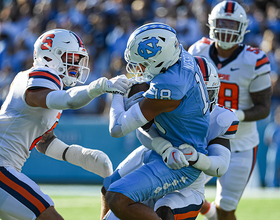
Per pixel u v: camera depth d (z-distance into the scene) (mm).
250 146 13172
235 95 13422
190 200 8930
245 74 13188
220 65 13453
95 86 8039
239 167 12805
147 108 8109
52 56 9320
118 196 8078
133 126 8195
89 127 21734
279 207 17312
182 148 8508
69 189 20828
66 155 10500
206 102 8711
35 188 8602
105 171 10312
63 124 21828
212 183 21812
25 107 8805
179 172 8531
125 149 21469
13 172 8633
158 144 8625
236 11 12766
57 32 9398
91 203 17656
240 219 15297
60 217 8445
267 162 21516
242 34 12984
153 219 8047
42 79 8539
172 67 8375
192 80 8406
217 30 12875
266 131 21656
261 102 13289
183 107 8320
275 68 25625
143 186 8227
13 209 8375
